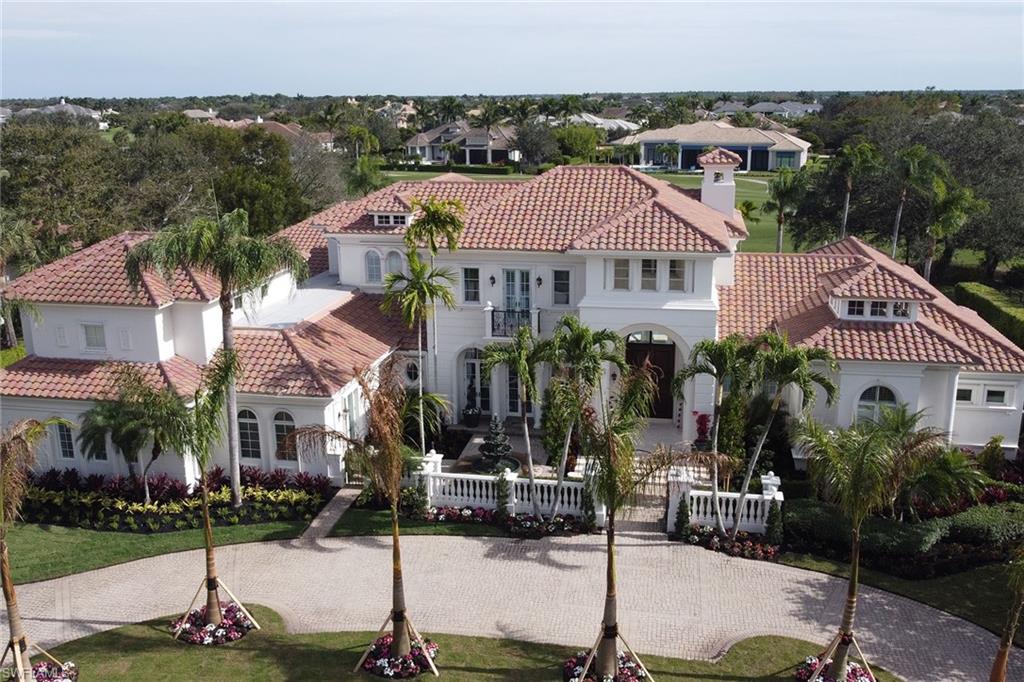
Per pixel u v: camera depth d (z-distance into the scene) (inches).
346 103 6382.9
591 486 665.0
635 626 754.2
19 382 1037.2
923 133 2273.6
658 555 882.1
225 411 962.7
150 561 885.2
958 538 892.0
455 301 1222.9
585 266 1158.3
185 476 1024.9
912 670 692.7
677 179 4175.7
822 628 751.7
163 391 904.3
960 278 2159.2
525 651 717.3
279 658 708.7
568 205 1247.5
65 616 780.0
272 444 1052.5
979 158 2154.3
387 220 1322.6
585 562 871.7
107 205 2175.2
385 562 877.2
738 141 4901.6
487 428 1240.2
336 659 707.4
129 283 1026.7
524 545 909.2
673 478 915.4
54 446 1053.2
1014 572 576.7
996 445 1046.4
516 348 911.7
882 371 1042.7
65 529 953.5
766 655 707.4
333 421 1047.0
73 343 1066.7
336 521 964.6
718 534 909.2
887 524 871.1
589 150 5275.6
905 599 800.3
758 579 835.4
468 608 786.8
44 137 2089.1
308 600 804.0
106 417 946.1
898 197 2070.6
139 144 2447.1
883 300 1071.6
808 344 1057.5
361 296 1330.0
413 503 979.3
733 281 1267.2
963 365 1025.5
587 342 890.1
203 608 759.7
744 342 879.7
